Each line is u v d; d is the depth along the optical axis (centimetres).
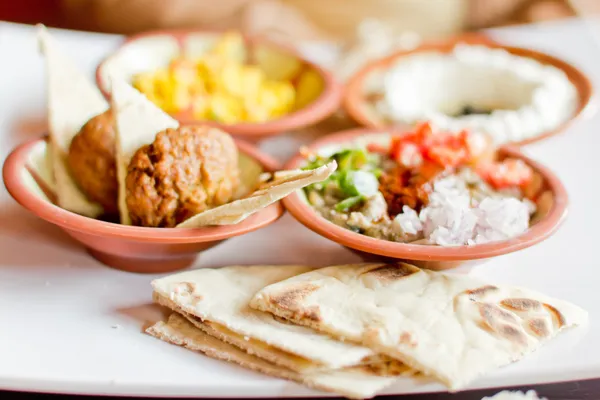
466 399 38
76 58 59
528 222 42
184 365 37
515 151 46
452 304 38
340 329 36
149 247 39
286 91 54
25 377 36
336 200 43
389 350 36
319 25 93
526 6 92
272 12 90
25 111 52
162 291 38
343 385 35
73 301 40
